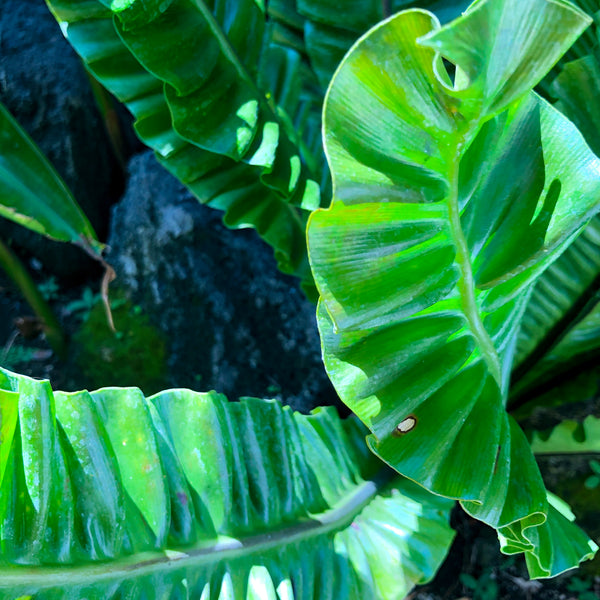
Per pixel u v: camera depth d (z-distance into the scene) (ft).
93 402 1.56
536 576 1.65
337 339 1.37
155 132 1.99
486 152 1.41
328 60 2.23
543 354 2.39
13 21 3.56
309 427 2.12
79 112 3.49
